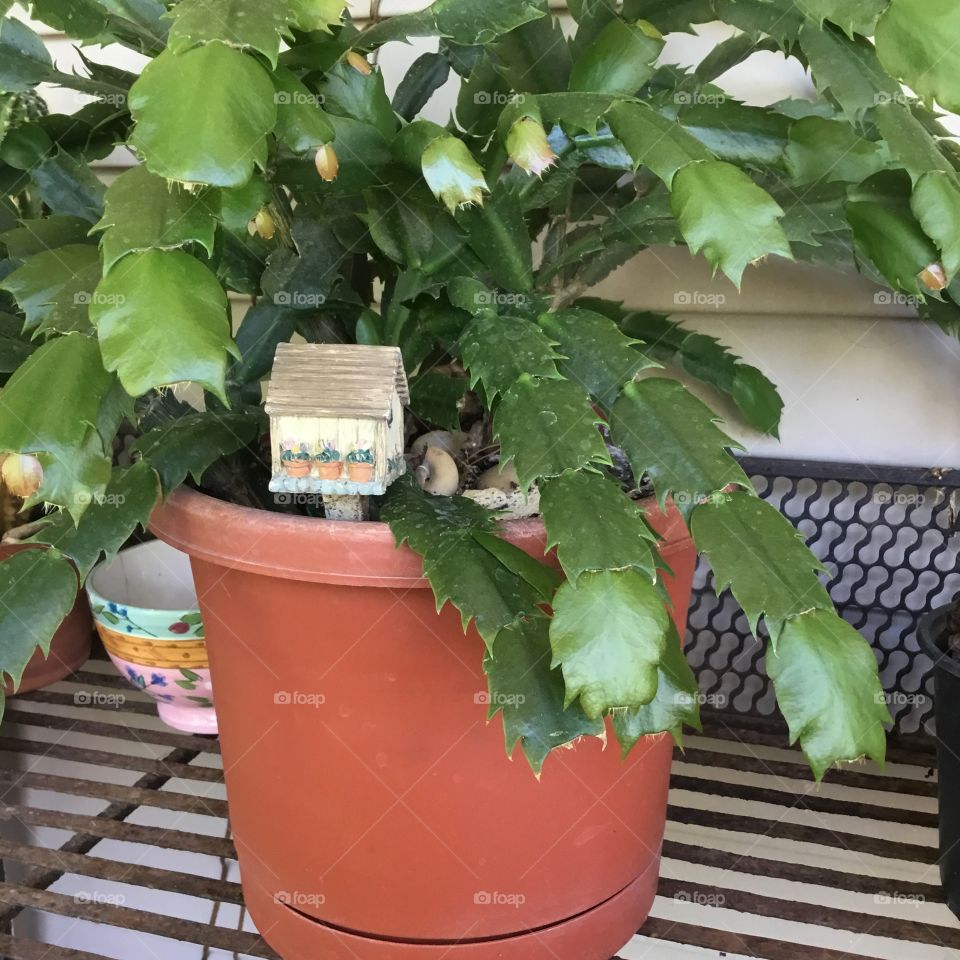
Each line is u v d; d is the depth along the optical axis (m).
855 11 0.34
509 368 0.38
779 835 0.65
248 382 0.52
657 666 0.32
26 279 0.41
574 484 0.35
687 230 0.32
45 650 0.41
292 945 0.54
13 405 0.32
